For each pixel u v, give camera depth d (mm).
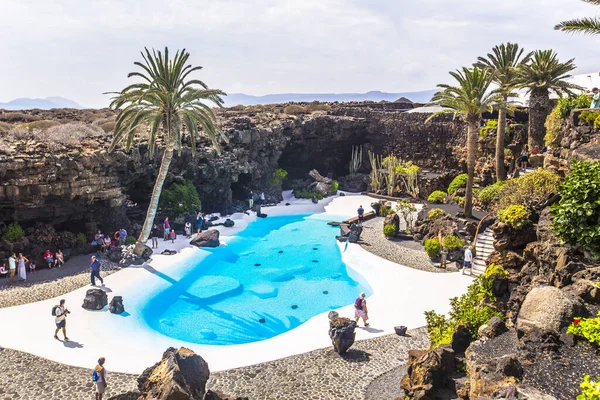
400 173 54500
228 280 30094
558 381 10266
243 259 34531
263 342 21094
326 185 56469
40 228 30625
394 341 20797
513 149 45406
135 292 26734
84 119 54031
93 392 16562
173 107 30844
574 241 16109
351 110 64125
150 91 28828
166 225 37281
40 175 28922
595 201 15484
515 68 39000
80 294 25719
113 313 23781
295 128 56719
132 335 21781
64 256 31125
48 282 27172
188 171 41594
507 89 38656
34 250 29594
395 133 59781
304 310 25734
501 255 20969
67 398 16094
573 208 15883
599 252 15242
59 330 21406
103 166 33438
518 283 19141
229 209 47750
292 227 44156
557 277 14969
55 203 30906
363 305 22266
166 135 31344
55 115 54719
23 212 29469
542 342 11594
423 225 37625
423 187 52656
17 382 16953
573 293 13164
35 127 42969
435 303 25156
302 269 32531
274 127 52500
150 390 12070
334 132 60312
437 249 32375
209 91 31141
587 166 16578
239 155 47531
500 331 13133
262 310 25656
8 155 28422
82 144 34281
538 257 18703
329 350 20094
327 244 38719
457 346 14820
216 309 25734
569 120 23375
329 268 32812
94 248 33219
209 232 37000
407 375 15180
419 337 21172
